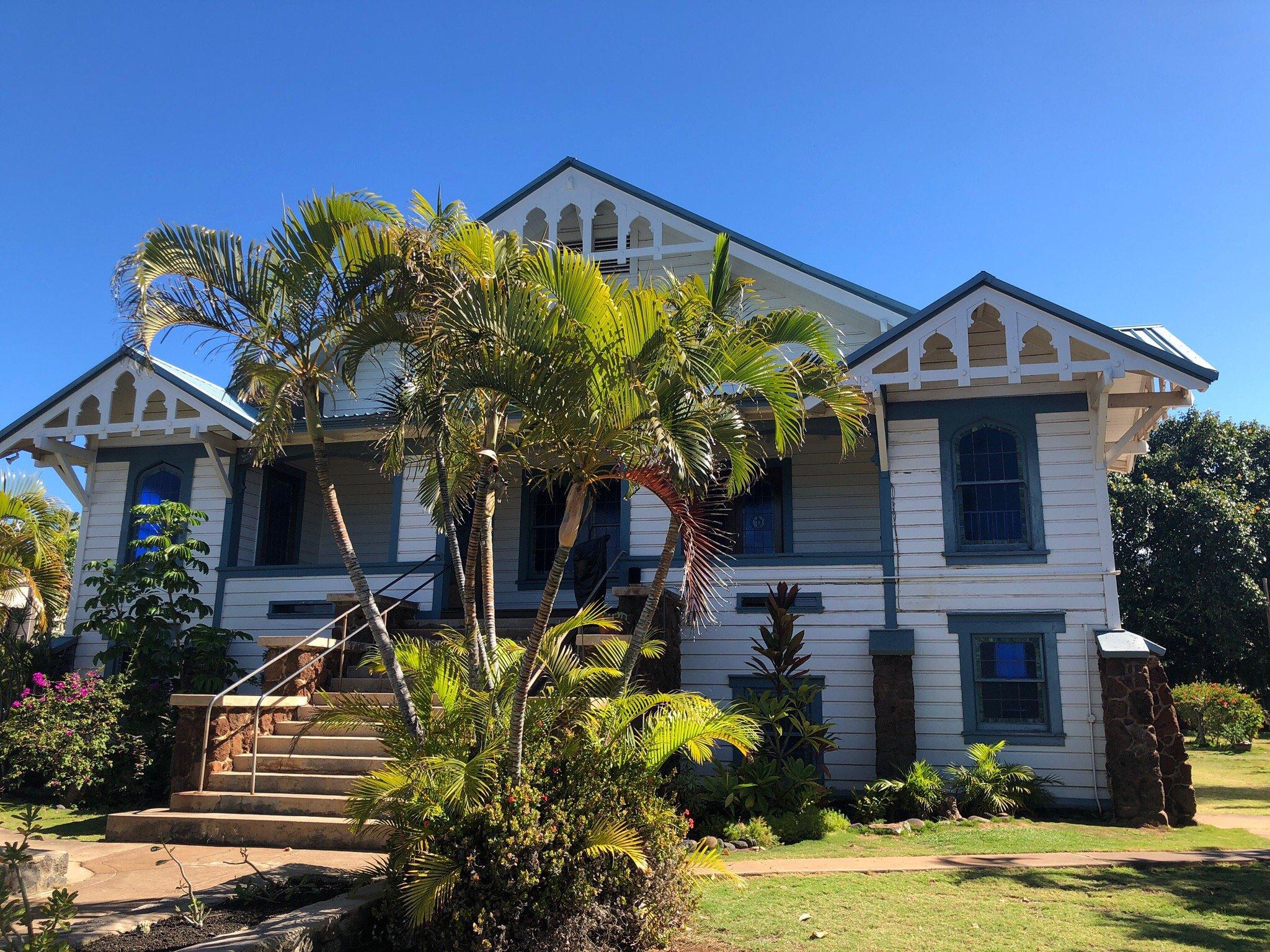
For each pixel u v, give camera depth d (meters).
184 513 14.70
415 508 15.46
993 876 8.14
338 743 10.55
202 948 5.33
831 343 8.22
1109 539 13.10
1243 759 21.23
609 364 6.56
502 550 17.02
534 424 6.88
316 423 7.49
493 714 6.75
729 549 15.94
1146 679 11.65
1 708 13.28
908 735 12.59
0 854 5.13
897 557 13.66
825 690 13.49
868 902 7.34
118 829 9.45
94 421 16.83
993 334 13.77
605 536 15.04
